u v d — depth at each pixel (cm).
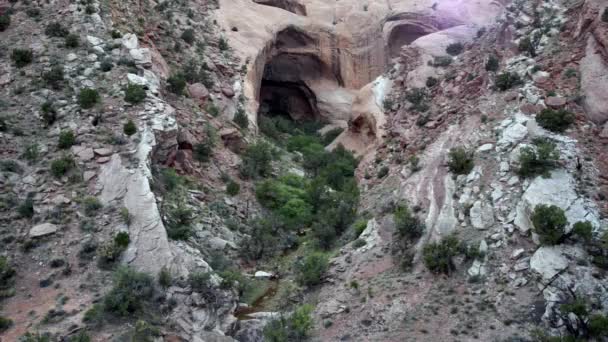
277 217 2695
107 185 2181
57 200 2100
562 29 2694
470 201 2117
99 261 1900
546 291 1691
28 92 2608
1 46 2902
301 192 2939
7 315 1692
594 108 2212
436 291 1836
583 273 1700
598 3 2522
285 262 2383
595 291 1659
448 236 1991
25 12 3175
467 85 2884
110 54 2928
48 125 2450
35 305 1733
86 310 1698
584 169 2020
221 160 3017
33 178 2183
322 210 2755
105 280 1836
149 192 2134
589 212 1858
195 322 1786
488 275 1831
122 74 2769
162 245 1984
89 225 2020
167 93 3195
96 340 1581
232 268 2214
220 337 1750
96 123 2462
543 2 2998
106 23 3225
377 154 3166
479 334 1644
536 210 1812
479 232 1988
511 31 2986
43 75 2659
